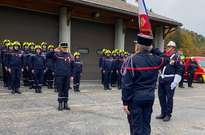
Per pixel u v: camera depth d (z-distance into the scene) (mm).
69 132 8367
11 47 14328
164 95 10203
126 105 5902
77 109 11602
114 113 11148
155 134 8492
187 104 14250
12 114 10211
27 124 9016
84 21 23281
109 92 17266
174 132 8828
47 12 20750
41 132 8242
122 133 8477
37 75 15117
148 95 5812
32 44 16297
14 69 14266
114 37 25719
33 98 13367
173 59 9688
